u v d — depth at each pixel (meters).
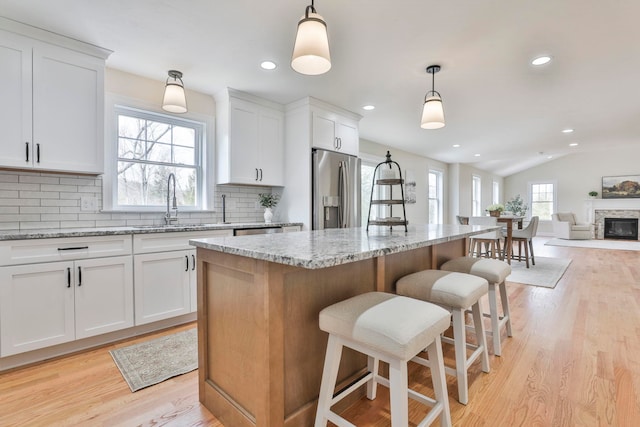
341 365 1.58
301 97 3.58
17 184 2.37
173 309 2.60
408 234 1.95
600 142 6.09
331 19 2.10
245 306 1.35
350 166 4.02
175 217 3.12
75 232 2.15
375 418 1.50
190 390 1.74
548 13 2.04
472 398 1.64
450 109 4.01
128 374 1.89
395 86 3.25
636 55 2.60
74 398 1.66
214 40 2.37
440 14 2.05
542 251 7.04
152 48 2.48
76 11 2.00
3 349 1.89
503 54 2.58
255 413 1.28
